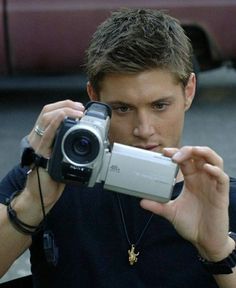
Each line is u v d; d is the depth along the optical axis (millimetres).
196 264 3951
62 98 16594
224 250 3662
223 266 3684
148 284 3959
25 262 7617
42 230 4023
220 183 3551
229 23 14219
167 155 3572
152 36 3826
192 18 14094
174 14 14000
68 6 13727
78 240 4020
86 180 3482
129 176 3547
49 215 4051
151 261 3965
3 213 3791
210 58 14594
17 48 13922
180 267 3959
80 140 3428
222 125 14133
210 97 16312
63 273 4031
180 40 3906
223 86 17391
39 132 3631
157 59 3732
